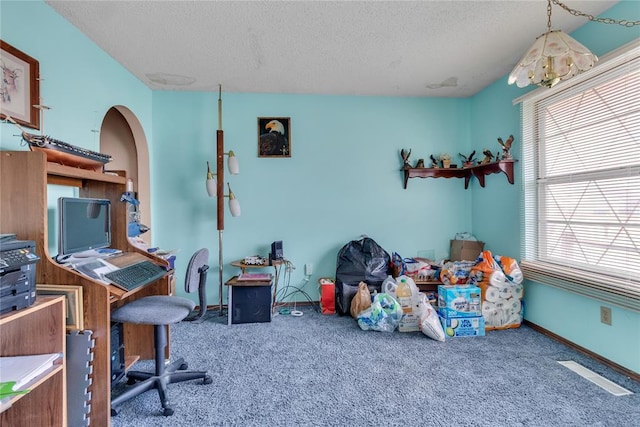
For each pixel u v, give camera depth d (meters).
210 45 2.27
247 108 3.21
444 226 3.45
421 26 2.06
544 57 1.41
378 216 3.38
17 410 1.24
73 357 1.32
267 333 2.54
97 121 2.26
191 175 3.16
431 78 2.92
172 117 3.13
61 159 1.47
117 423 1.47
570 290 2.15
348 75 2.82
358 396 1.67
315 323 2.76
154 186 3.12
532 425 1.44
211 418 1.51
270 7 1.84
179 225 3.15
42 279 1.31
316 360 2.07
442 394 1.68
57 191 1.80
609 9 1.90
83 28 2.04
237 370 1.95
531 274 2.53
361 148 3.35
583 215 2.16
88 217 1.65
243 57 2.46
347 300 2.91
